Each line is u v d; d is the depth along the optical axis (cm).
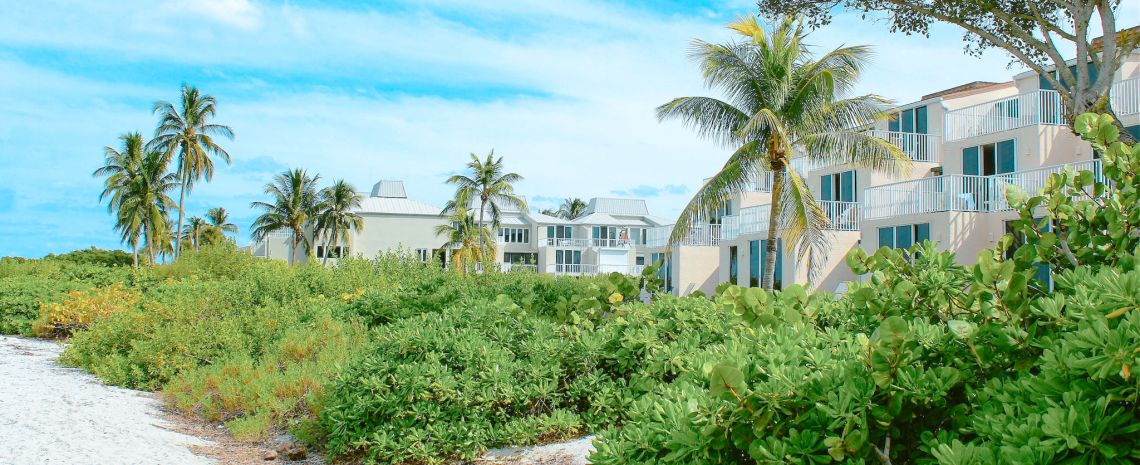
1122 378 229
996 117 2569
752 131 1998
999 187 2280
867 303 382
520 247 7838
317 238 6956
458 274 2172
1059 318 282
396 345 708
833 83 1911
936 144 2872
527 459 620
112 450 662
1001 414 254
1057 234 396
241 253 2531
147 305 1282
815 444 282
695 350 636
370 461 645
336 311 1295
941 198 2366
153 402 944
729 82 2048
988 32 1528
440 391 655
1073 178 410
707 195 2097
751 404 298
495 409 688
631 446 360
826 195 3178
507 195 5978
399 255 2370
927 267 379
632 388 664
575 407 696
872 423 289
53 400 870
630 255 7462
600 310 816
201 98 5934
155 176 6034
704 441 314
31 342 1532
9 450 630
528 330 779
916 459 289
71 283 1930
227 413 887
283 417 843
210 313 1244
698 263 3806
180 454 684
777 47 1970
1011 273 301
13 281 1859
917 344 308
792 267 2853
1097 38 1669
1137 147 384
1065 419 224
